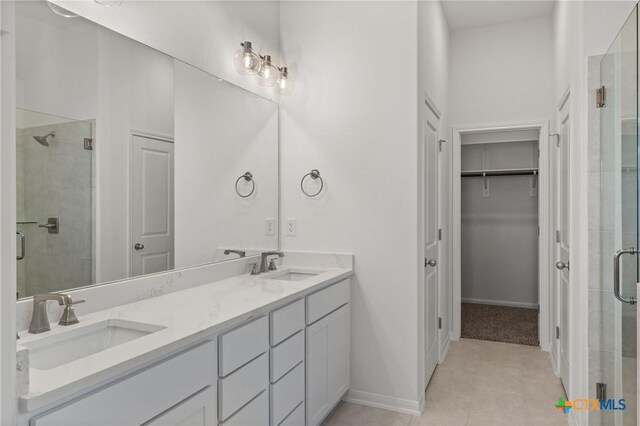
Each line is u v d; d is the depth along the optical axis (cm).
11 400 85
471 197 527
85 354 140
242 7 250
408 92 254
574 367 228
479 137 430
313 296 215
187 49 209
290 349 193
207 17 222
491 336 399
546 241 366
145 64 184
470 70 410
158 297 185
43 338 127
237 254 246
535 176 498
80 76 155
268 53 277
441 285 343
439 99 344
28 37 138
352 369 267
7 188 86
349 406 260
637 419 139
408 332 252
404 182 254
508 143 503
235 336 155
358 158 265
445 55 381
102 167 164
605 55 196
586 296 209
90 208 159
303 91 282
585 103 211
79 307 153
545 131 377
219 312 157
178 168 203
